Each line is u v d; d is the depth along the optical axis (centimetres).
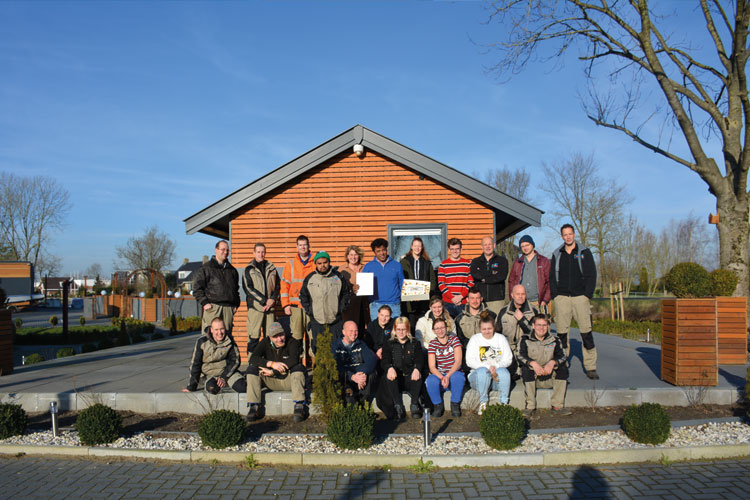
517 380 721
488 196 933
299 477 498
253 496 454
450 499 443
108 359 1166
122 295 3136
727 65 1152
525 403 661
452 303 805
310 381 731
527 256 796
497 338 673
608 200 2977
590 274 743
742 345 895
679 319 705
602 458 526
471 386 675
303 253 787
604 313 2272
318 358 622
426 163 949
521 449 542
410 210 973
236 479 493
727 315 901
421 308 814
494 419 546
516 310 723
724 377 771
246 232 981
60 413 714
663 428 546
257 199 985
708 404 677
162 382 800
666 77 1154
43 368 1023
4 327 937
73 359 1206
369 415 567
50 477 503
